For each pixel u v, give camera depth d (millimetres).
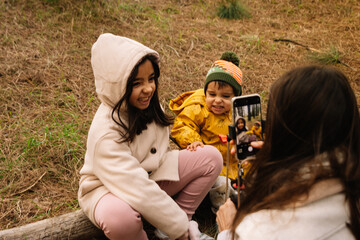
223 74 2172
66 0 4621
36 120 2885
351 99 938
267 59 4211
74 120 2932
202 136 2361
